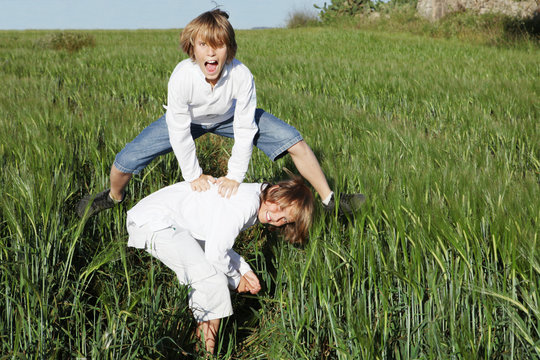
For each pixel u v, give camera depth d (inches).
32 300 89.4
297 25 1459.2
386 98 310.5
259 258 135.9
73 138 180.7
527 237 87.4
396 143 168.7
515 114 242.4
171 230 100.3
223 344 107.7
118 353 83.2
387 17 1190.9
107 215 129.6
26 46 753.6
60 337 92.6
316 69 434.9
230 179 109.7
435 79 357.1
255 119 122.6
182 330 98.9
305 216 102.7
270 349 99.2
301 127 204.5
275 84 375.9
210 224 103.1
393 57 577.3
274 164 169.9
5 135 168.2
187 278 98.3
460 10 994.1
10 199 112.3
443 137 200.1
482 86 317.7
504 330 89.5
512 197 97.6
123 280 113.0
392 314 96.7
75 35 679.7
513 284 87.1
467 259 93.0
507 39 722.2
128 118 204.4
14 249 98.3
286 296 110.6
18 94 292.2
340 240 111.9
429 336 85.4
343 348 88.0
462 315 85.3
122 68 480.1
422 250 99.0
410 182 111.5
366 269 102.7
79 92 322.3
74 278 110.7
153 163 160.6
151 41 893.2
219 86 105.5
